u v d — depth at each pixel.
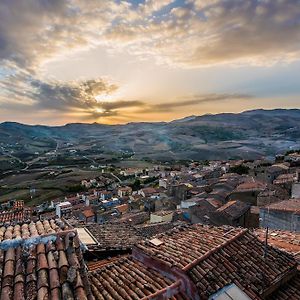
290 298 8.91
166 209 52.56
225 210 33.75
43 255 6.78
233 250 9.59
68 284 5.99
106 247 12.88
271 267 9.32
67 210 66.00
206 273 8.23
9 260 6.57
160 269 8.82
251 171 66.88
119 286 8.24
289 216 23.59
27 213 29.03
